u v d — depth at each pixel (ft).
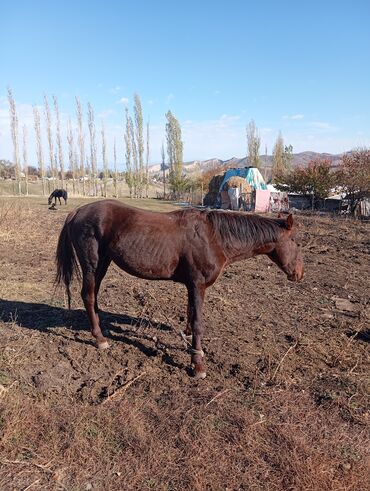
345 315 20.71
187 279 14.61
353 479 9.55
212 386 13.69
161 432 11.18
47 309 19.77
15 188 166.40
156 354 15.55
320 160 105.40
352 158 89.30
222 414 12.03
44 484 9.36
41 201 102.42
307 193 100.58
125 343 16.46
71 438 10.72
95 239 15.03
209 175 170.60
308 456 10.25
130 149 177.78
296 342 16.42
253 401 12.77
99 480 9.53
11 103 152.56
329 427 11.66
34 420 11.22
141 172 180.96
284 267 15.89
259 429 11.37
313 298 23.39
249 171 107.86
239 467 10.01
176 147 175.63
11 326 17.48
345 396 13.19
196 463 10.01
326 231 53.42
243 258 15.49
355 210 85.05
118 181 232.12
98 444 10.57
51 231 44.73
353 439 11.19
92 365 14.74
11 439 10.50
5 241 36.70
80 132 179.83
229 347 16.35
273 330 18.25
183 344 16.48
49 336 16.76
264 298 22.88
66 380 13.74
